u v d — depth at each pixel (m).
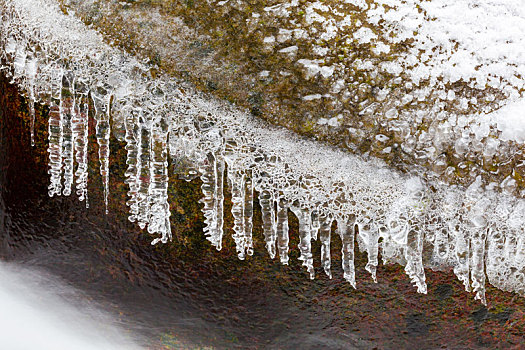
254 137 1.80
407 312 1.83
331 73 1.79
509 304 1.82
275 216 1.82
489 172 1.79
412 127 1.79
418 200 1.80
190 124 1.81
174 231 1.83
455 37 1.79
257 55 1.79
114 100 1.81
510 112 1.78
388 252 1.81
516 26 1.79
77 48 1.81
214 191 1.82
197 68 1.80
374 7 1.79
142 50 1.80
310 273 1.82
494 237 1.80
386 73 1.79
